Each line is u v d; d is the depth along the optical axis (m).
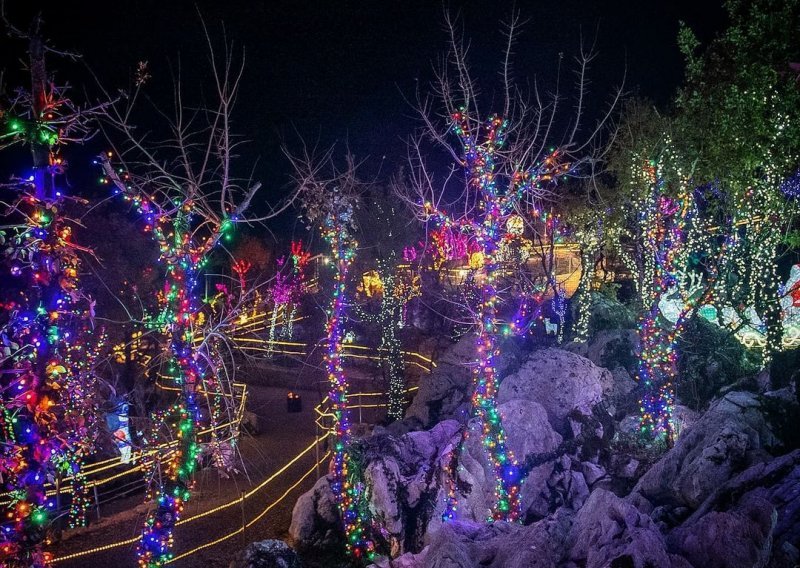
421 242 26.94
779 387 12.02
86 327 9.21
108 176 8.57
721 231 16.88
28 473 6.42
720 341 15.88
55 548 8.09
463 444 13.21
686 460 10.30
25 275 6.47
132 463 18.56
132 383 17.62
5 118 6.30
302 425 23.50
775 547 7.29
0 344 6.57
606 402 14.66
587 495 12.32
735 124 15.52
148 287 19.36
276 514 15.66
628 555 7.39
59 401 6.78
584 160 12.08
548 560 8.20
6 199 7.30
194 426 9.21
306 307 31.22
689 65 17.89
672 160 16.09
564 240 20.97
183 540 14.45
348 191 14.27
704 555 7.45
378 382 27.55
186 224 8.91
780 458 8.73
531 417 13.23
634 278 18.98
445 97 11.89
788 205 16.11
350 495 12.98
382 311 26.80
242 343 29.25
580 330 18.86
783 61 15.20
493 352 12.19
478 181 11.84
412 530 12.76
